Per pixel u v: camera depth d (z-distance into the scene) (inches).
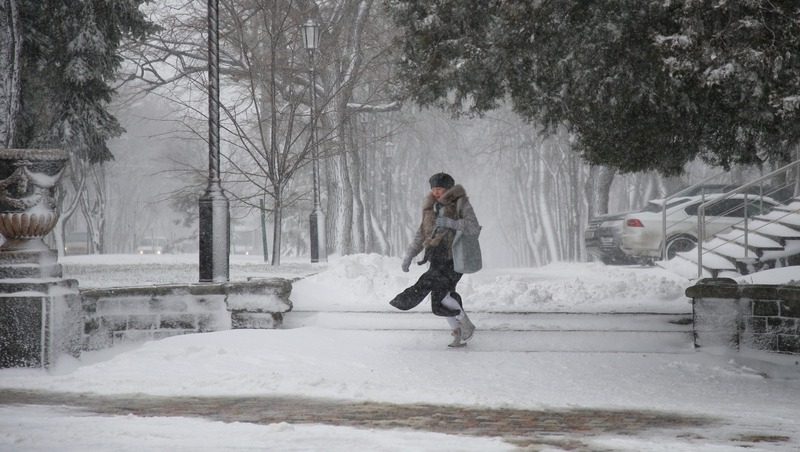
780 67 1412.4
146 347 1435.8
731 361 1385.3
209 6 1745.8
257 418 911.0
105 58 3752.5
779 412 1007.6
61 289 1326.3
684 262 2731.3
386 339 1534.2
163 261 3563.0
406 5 1828.2
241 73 4153.5
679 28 1600.6
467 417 935.0
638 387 1190.9
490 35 1775.3
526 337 1560.0
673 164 2011.6
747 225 2568.9
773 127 1738.4
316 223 3612.2
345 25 4928.6
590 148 2000.5
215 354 1363.2
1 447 704.4
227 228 1699.1
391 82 1993.1
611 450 744.3
